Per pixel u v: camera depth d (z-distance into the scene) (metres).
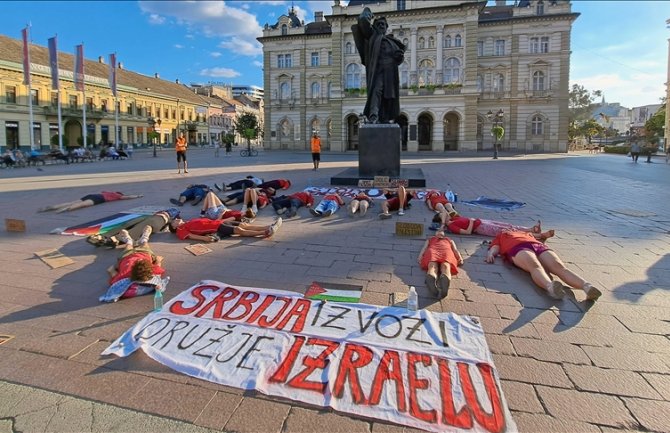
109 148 36.03
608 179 15.40
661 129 50.56
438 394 2.41
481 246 5.60
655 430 2.18
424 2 44.59
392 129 12.19
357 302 3.65
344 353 2.79
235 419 2.25
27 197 10.60
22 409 2.33
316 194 10.52
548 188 12.42
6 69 41.75
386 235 6.28
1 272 4.55
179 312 3.39
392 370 2.62
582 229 6.75
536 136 47.38
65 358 2.83
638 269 4.69
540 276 4.03
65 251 5.39
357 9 46.62
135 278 3.82
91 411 2.32
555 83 46.06
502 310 3.56
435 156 36.69
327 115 52.41
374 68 12.68
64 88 48.16
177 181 14.62
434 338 2.99
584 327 3.27
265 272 4.52
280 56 53.72
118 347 2.92
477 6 43.22
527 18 45.50
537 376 2.62
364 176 12.34
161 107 65.50
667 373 2.66
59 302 3.73
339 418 2.26
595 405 2.36
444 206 7.70
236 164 25.05
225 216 6.82
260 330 3.09
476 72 44.12
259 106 110.44
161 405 2.36
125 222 6.56
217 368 2.67
